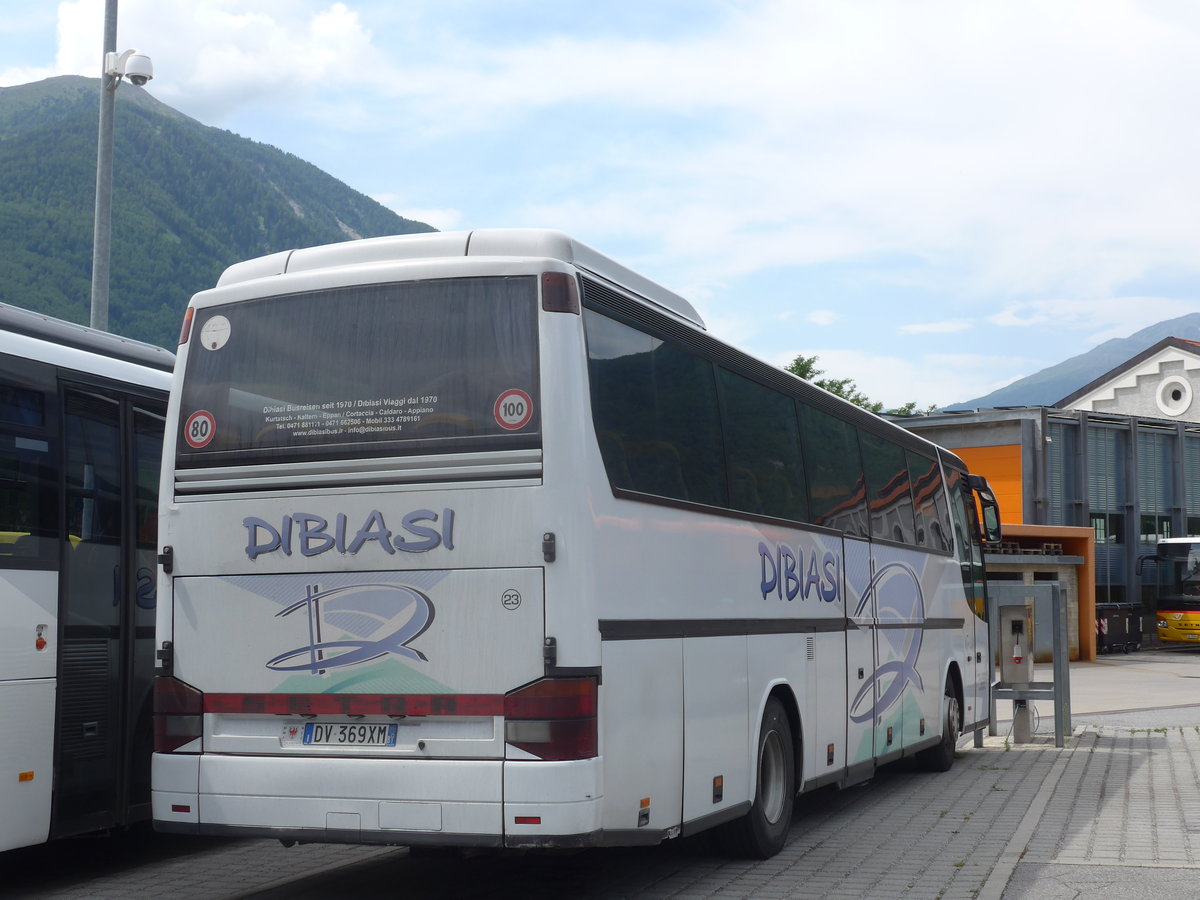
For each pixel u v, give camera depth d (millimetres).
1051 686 16219
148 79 17266
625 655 6719
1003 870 8055
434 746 6418
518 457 6449
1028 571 36312
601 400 6766
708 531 7922
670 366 7691
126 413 8562
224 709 6832
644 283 7934
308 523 6777
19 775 7379
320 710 6633
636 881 8023
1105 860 8352
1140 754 15047
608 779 6469
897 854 8891
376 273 6906
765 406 9234
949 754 13789
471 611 6430
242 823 6688
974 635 15289
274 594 6805
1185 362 57375
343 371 6844
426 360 6707
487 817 6270
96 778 7984
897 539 12344
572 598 6324
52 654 7676
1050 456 41969
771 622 8891
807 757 9477
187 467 7086
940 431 43062
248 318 7137
